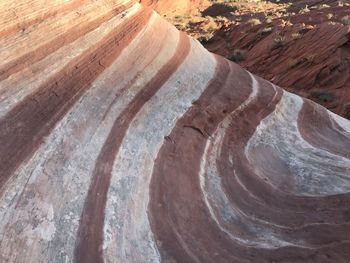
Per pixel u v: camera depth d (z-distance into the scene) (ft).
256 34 96.27
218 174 27.04
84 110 25.27
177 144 27.20
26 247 18.53
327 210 25.55
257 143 31.32
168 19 146.51
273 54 84.38
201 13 157.38
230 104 32.24
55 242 19.22
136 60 30.25
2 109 22.68
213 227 23.41
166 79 30.66
